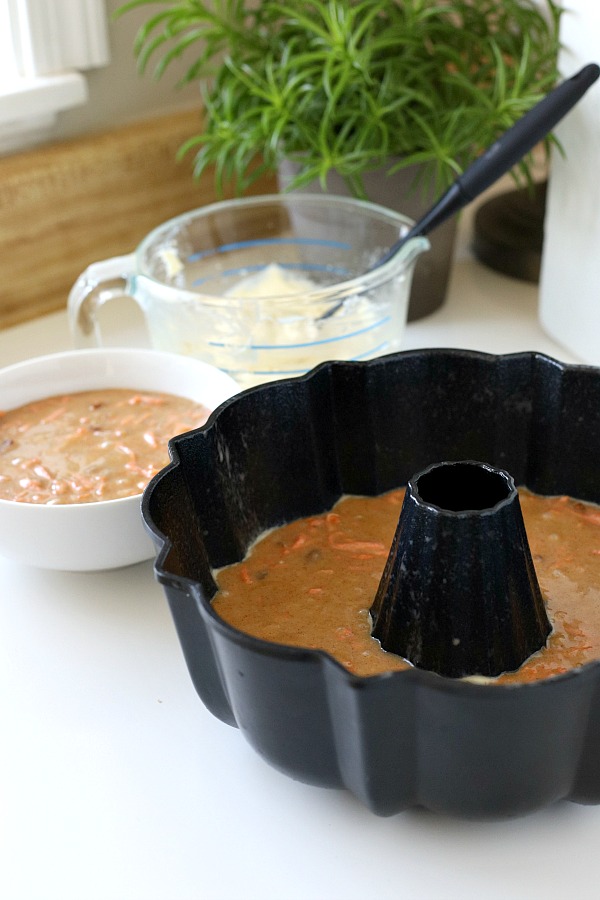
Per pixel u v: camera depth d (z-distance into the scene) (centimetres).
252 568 63
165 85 108
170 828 56
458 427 69
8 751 60
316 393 66
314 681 49
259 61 94
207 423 61
